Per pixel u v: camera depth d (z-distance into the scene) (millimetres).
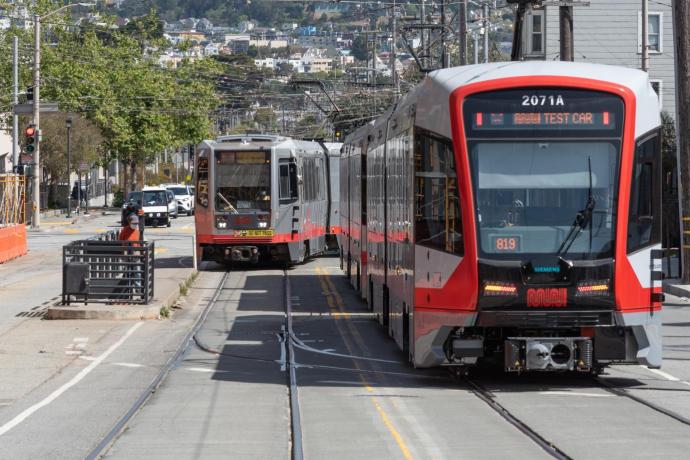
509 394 27625
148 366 33656
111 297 46438
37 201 114812
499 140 27672
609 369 31641
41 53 158000
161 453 21250
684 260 53344
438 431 22953
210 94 187000
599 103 27688
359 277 53500
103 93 167375
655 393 27500
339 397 27641
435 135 28703
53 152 151000
